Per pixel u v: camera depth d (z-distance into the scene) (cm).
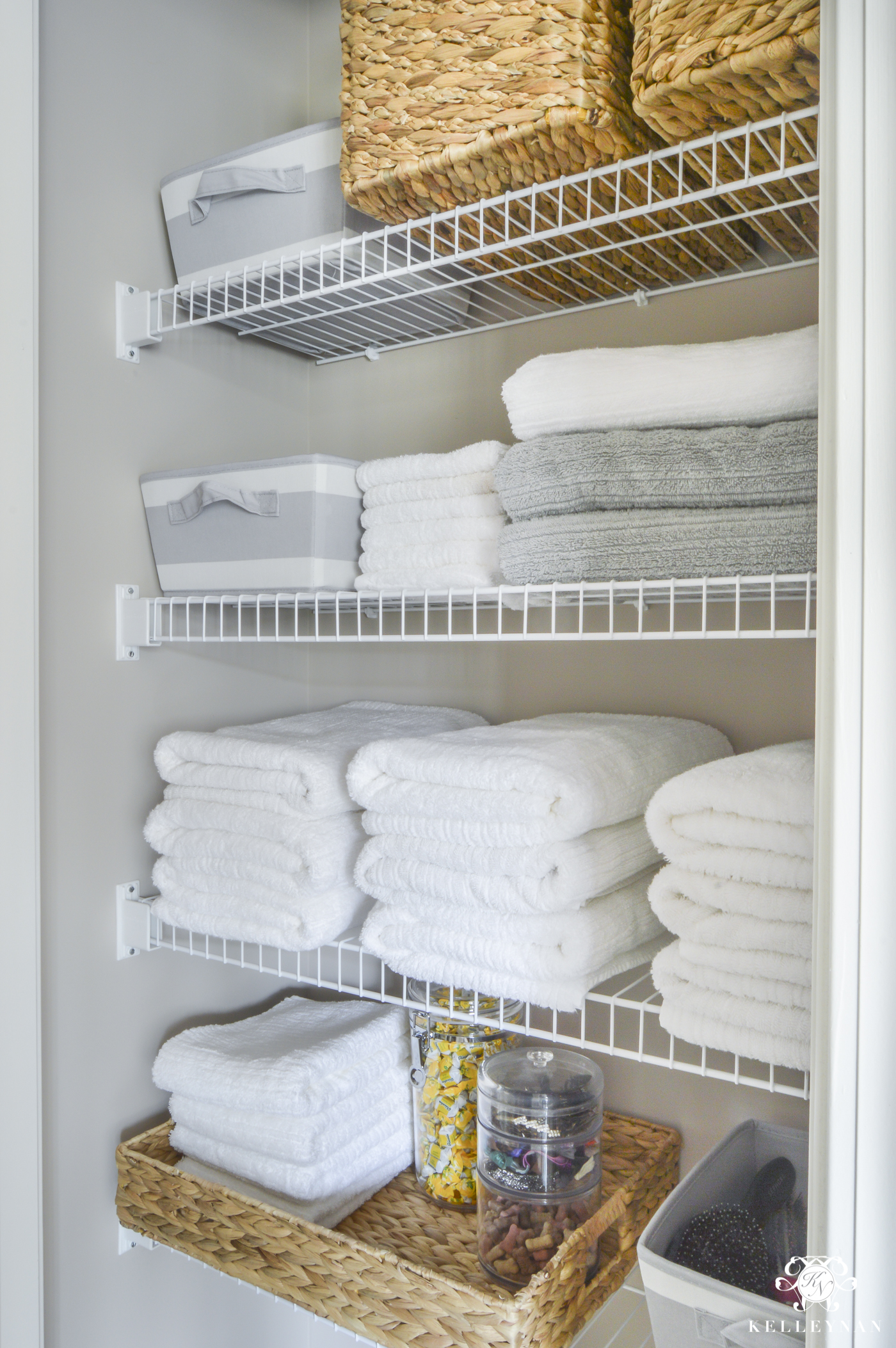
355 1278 80
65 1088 97
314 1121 89
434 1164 95
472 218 84
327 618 125
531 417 77
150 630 100
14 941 87
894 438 51
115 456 102
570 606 106
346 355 123
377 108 80
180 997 109
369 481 93
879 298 51
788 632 64
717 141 66
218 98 112
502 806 74
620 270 93
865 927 51
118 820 102
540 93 71
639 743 83
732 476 69
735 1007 66
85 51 97
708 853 68
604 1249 87
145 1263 104
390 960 83
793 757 70
